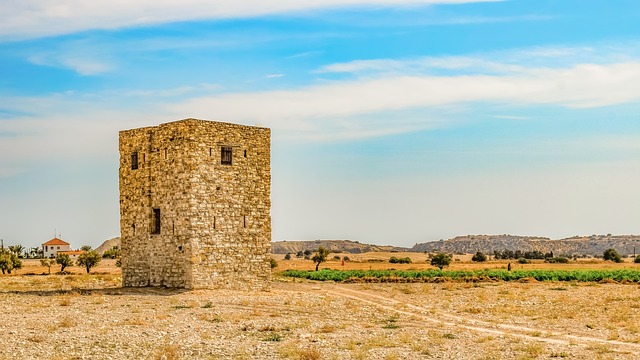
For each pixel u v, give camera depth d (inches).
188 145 2514.8
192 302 2237.9
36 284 3024.1
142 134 2716.5
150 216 2677.2
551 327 2017.7
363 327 1898.4
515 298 2883.9
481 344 1637.6
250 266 2662.4
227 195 2605.8
